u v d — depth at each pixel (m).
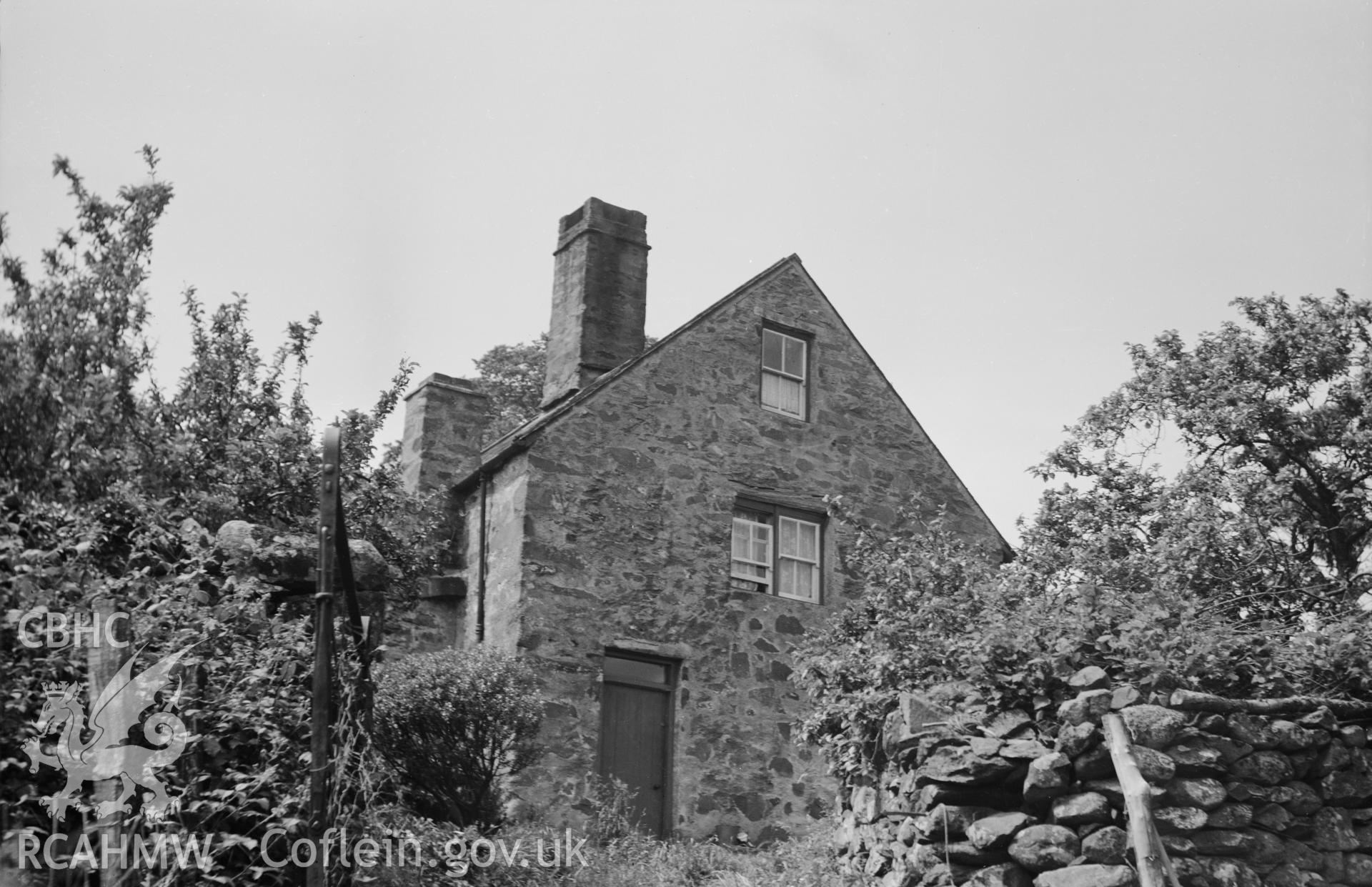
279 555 7.82
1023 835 7.31
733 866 10.86
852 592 15.97
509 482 14.69
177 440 8.99
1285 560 15.48
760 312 16.55
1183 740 7.44
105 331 8.34
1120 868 7.06
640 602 14.52
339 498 6.57
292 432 11.77
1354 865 7.64
